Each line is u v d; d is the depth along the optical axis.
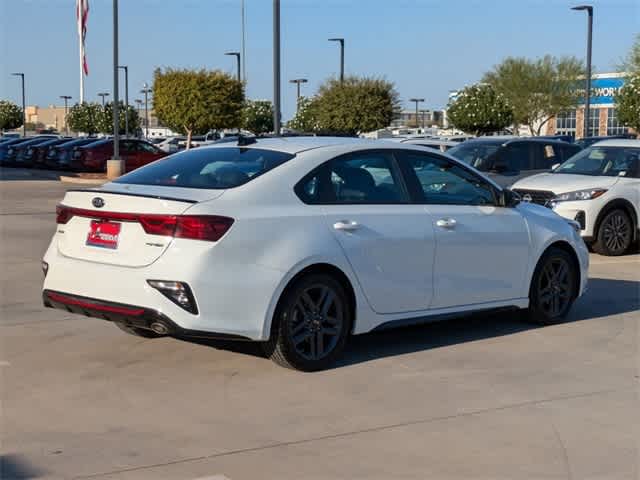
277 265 6.30
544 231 8.11
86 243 6.48
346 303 6.75
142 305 6.07
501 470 4.81
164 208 6.09
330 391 6.16
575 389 6.31
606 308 9.23
